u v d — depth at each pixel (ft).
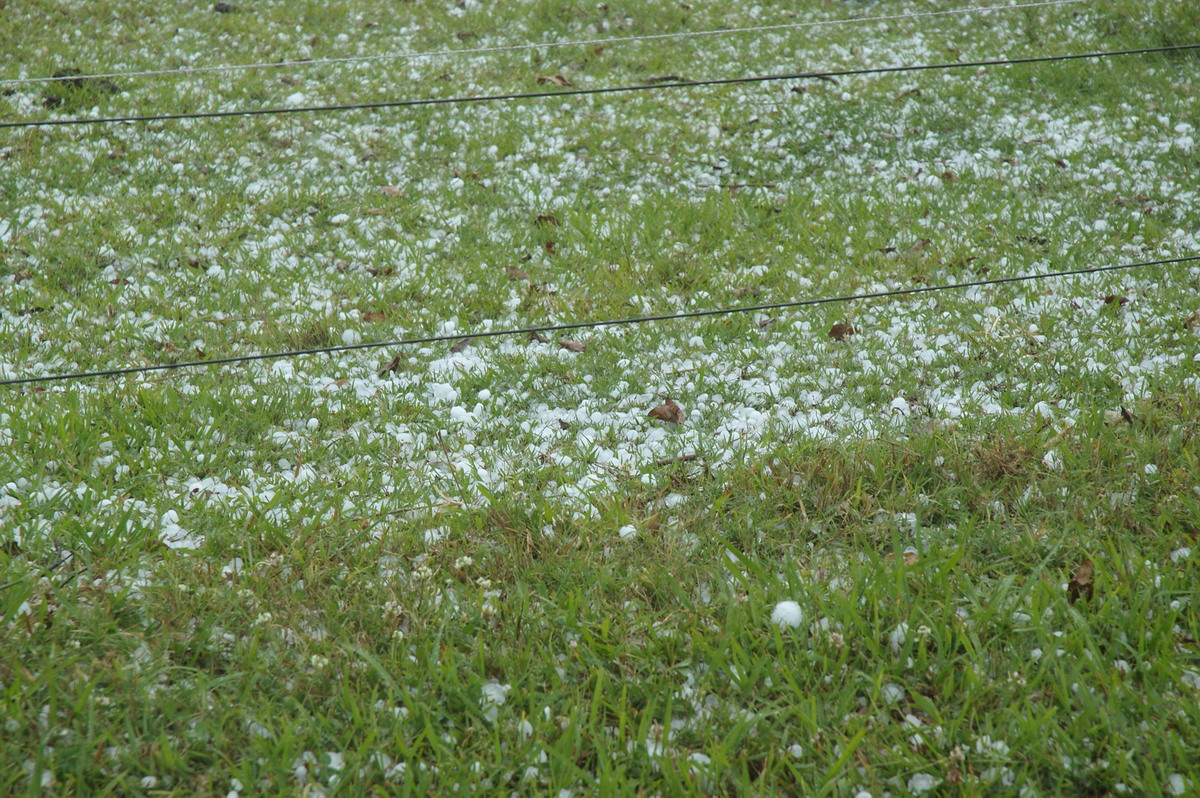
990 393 13.09
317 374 13.94
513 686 7.73
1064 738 7.04
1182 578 8.73
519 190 21.39
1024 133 23.80
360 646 8.27
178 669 7.92
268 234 19.15
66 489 10.54
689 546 9.77
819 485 10.70
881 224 19.40
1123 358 13.80
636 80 28.09
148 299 16.05
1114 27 29.12
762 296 16.52
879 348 14.46
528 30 31.45
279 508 10.46
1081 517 9.88
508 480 11.03
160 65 27.17
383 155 23.06
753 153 23.44
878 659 7.91
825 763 7.09
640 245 18.61
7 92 24.08
